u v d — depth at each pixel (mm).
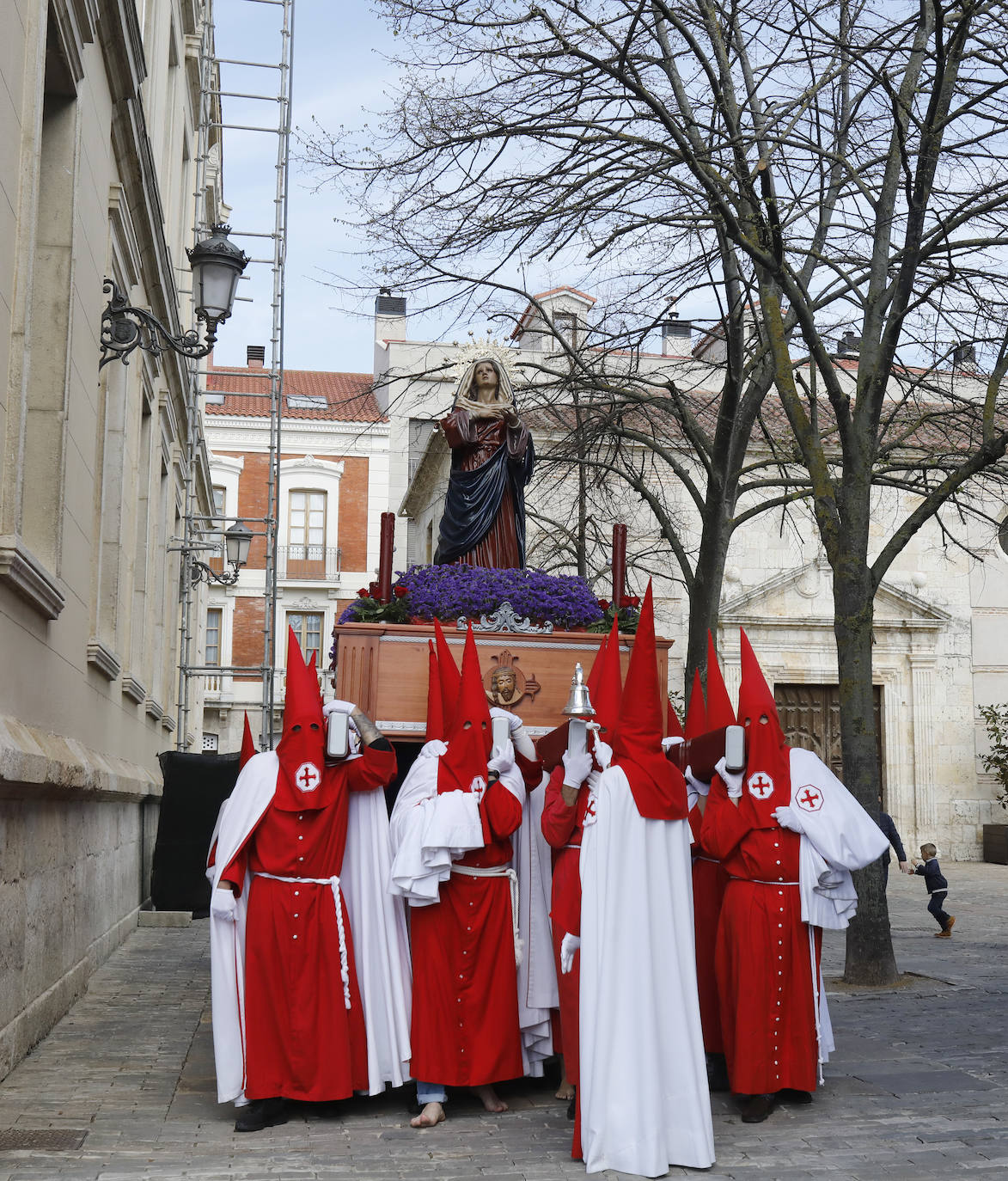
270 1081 5809
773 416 21234
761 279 11367
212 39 21984
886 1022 8672
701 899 6875
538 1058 6520
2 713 6812
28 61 7078
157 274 14164
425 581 7824
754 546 27359
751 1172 5168
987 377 12289
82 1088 6555
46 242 8266
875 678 28422
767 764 6285
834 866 6184
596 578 17719
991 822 28250
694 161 9719
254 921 5969
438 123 10648
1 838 6523
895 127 10391
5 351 6762
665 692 7543
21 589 7020
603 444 17953
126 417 12789
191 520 22016
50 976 8164
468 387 8891
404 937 6352
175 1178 5000
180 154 19172
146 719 16016
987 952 12789
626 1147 5148
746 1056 5988
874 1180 5047
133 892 14305
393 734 7141
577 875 5934
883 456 13773
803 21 10523
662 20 10555
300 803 5969
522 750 6500
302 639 40125
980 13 9797
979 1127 5852
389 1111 6234
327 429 40531
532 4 9945
